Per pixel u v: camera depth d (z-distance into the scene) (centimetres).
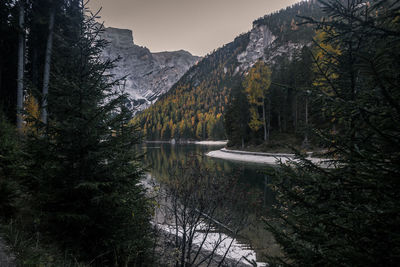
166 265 588
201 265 697
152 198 575
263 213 623
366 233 188
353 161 213
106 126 452
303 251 246
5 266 266
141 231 513
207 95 19338
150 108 18688
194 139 13462
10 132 646
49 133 427
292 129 4478
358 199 198
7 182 424
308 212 248
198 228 888
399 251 170
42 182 407
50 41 1246
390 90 175
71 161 415
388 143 167
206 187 657
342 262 196
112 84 470
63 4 1200
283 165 281
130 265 496
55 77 444
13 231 351
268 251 787
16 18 1386
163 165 2483
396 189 171
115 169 441
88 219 382
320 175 247
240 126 5162
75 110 414
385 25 189
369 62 155
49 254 336
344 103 193
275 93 4725
